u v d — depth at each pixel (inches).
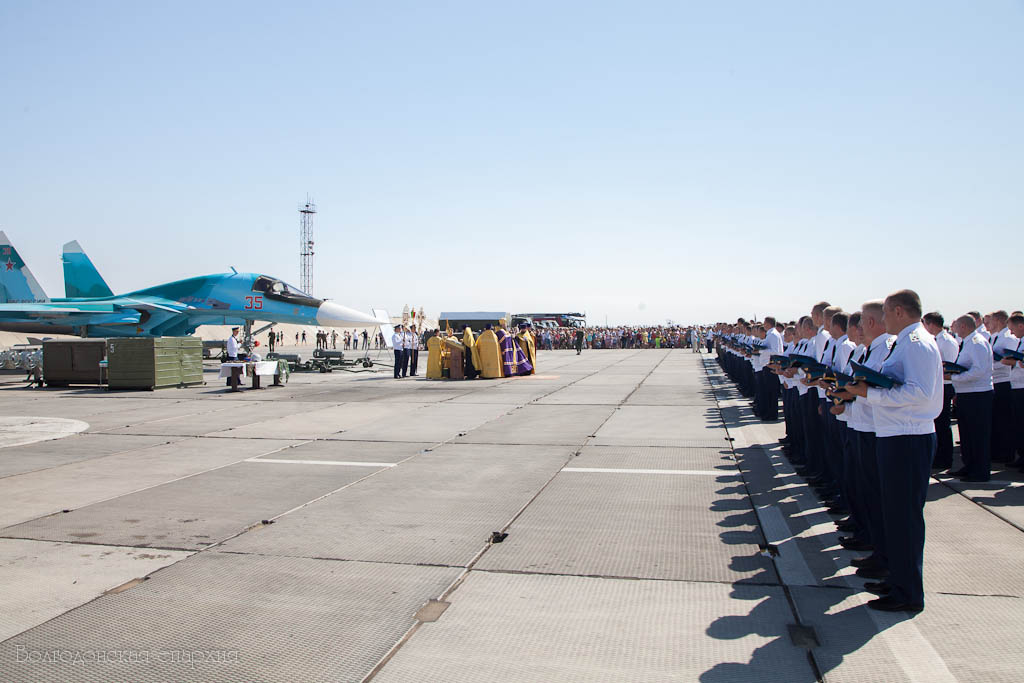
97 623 155.6
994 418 326.3
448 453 363.6
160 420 504.1
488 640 146.1
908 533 157.2
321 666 135.0
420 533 222.5
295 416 520.4
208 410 564.7
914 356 156.3
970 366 282.8
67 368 788.0
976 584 172.4
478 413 528.4
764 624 152.5
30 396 696.4
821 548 204.8
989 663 132.9
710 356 1560.0
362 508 254.2
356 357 1626.5
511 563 193.5
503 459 345.7
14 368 1100.5
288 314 1155.9
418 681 129.0
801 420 323.9
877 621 152.9
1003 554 193.8
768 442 386.6
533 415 513.7
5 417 530.3
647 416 503.8
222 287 1152.2
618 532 221.9
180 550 207.0
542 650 141.3
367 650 141.9
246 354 917.2
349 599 168.7
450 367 879.1
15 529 229.9
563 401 606.5
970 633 145.9
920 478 157.8
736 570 186.5
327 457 355.6
